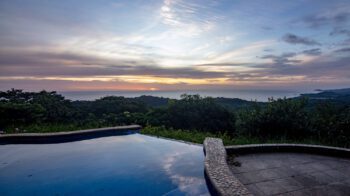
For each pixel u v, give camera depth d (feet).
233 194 11.87
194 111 59.16
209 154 19.04
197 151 25.40
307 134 30.58
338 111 31.96
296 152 21.98
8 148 26.63
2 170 22.20
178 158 24.41
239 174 16.38
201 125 57.88
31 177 21.04
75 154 26.50
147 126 37.22
